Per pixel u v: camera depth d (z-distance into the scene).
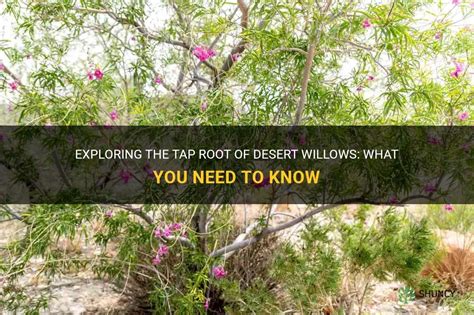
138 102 2.16
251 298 2.34
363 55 2.12
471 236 3.35
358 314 2.68
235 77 2.10
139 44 2.26
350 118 2.24
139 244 2.27
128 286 2.66
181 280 2.40
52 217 2.05
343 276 2.50
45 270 2.36
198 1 2.16
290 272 2.37
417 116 2.17
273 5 1.84
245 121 1.99
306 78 1.97
